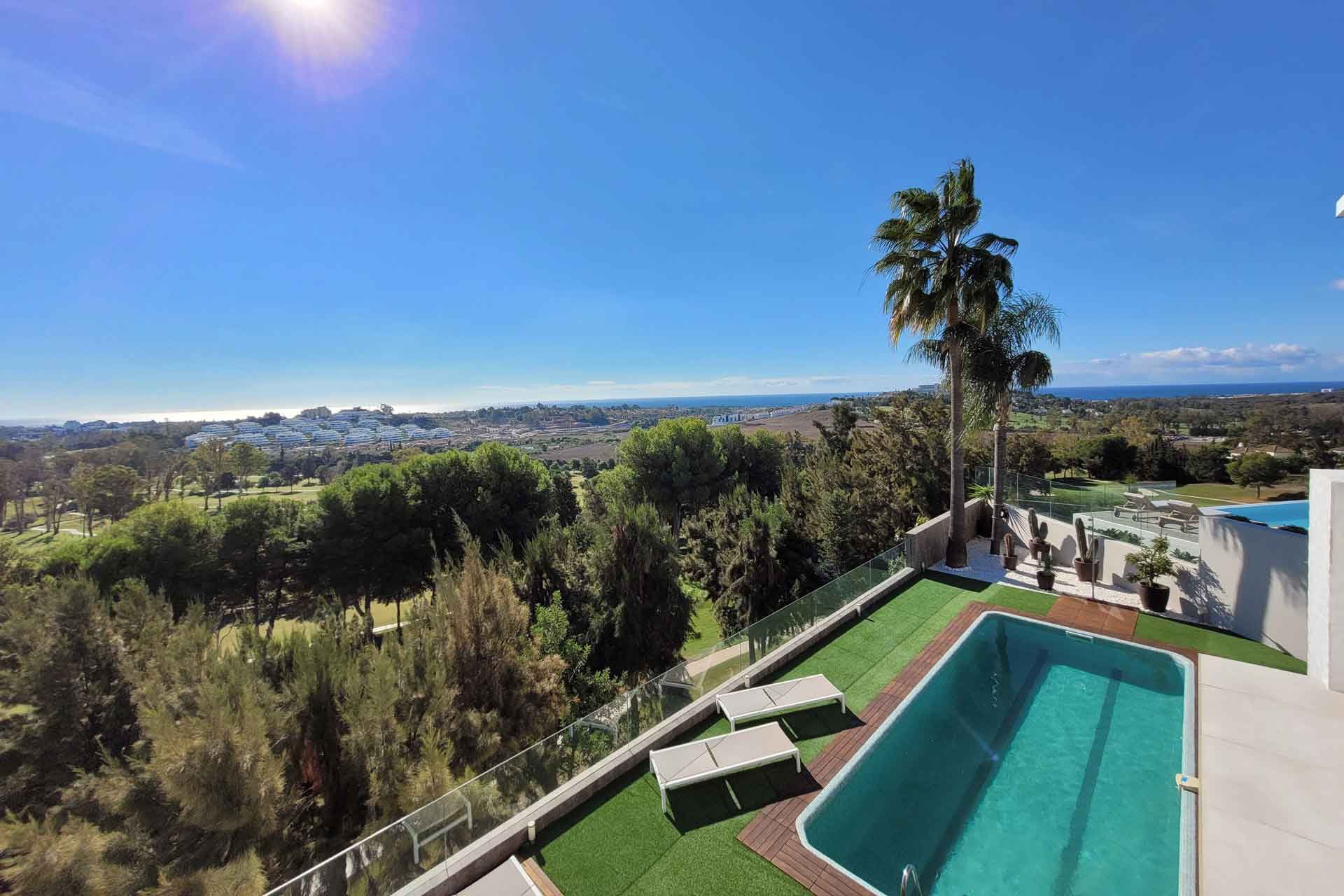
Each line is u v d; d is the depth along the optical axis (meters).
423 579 30.42
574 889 5.33
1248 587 9.91
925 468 24.05
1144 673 9.27
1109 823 6.19
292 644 12.98
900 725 7.96
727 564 23.78
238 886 7.31
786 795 6.48
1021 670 9.56
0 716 12.09
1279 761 6.63
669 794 6.56
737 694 8.21
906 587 13.02
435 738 9.67
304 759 10.35
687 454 41.41
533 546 18.58
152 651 12.80
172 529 27.48
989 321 13.80
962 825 6.27
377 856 5.21
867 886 5.19
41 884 7.40
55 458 91.62
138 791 8.77
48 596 13.15
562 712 12.52
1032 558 14.59
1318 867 5.16
